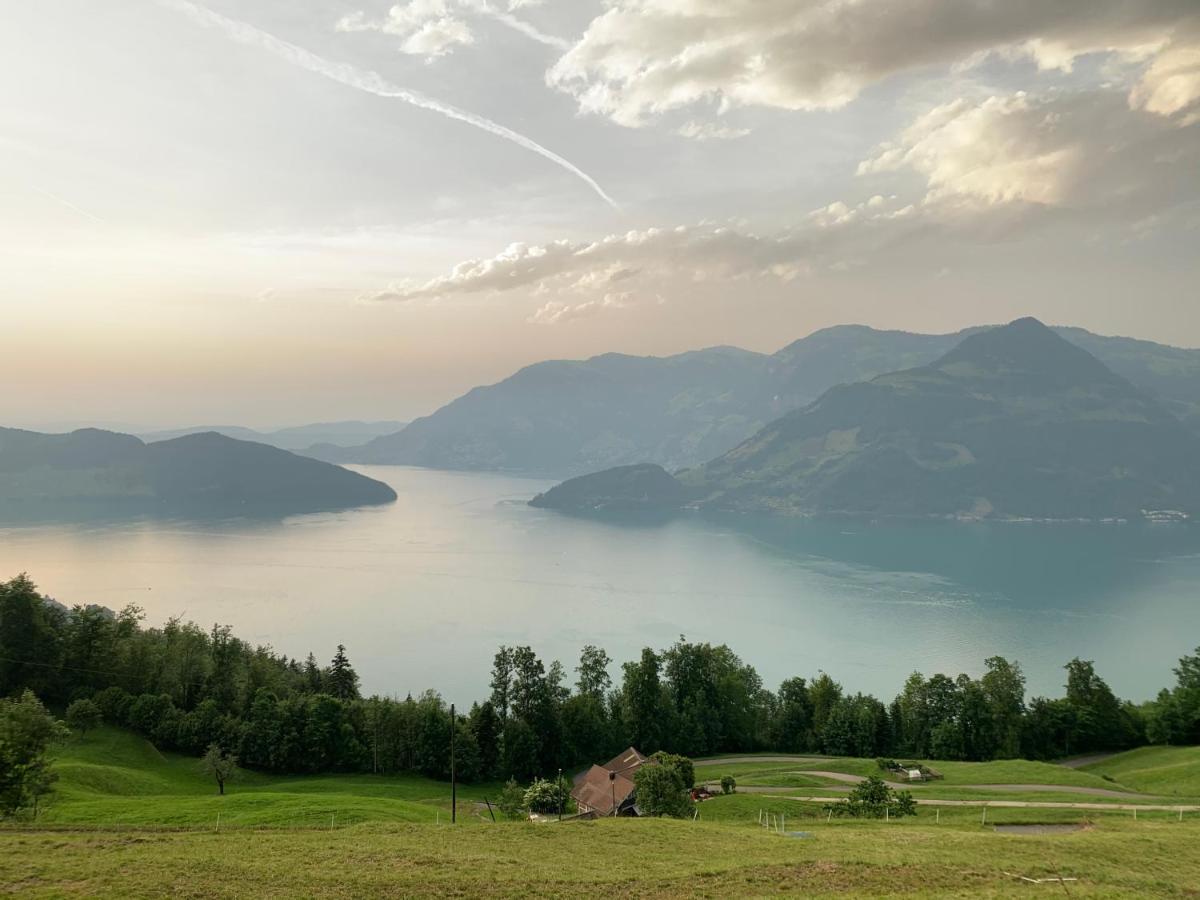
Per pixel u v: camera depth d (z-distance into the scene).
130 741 107.06
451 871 41.53
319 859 43.34
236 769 99.62
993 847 47.84
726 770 115.69
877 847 48.38
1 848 43.88
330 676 145.50
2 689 113.88
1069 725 128.50
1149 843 48.31
